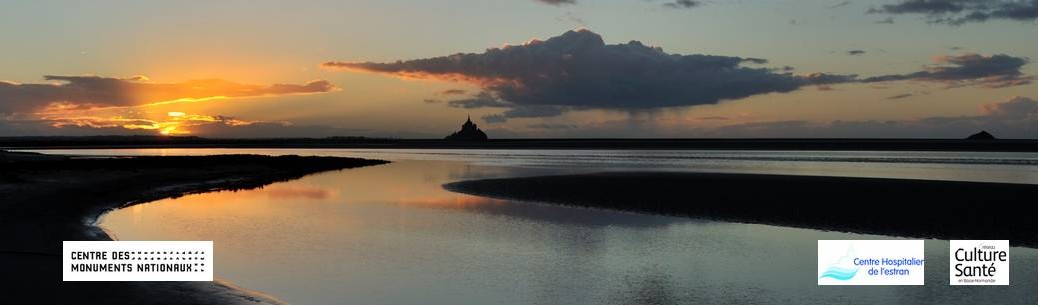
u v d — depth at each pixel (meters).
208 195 33.12
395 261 16.08
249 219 23.50
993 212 22.34
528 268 15.34
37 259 13.99
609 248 17.69
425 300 12.80
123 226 21.86
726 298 12.88
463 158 94.38
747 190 30.86
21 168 40.28
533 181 38.53
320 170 58.94
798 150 162.88
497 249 17.55
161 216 24.38
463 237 19.42
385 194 33.06
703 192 30.44
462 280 14.27
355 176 49.25
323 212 25.47
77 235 18.62
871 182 34.06
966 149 159.50
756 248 17.58
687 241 18.66
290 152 140.00
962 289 13.35
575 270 15.12
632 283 13.98
